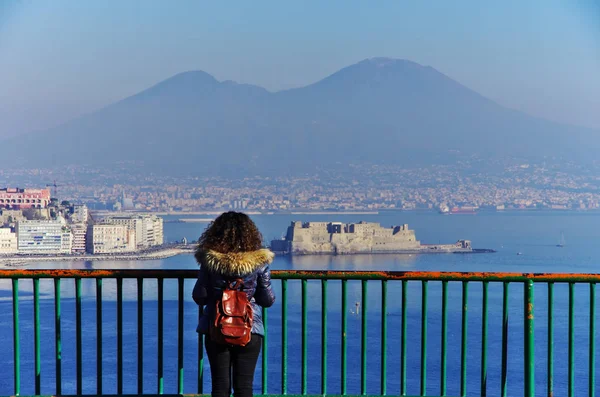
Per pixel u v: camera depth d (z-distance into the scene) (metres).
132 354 62.19
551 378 5.72
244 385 5.15
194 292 5.20
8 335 67.50
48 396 5.72
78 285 5.73
